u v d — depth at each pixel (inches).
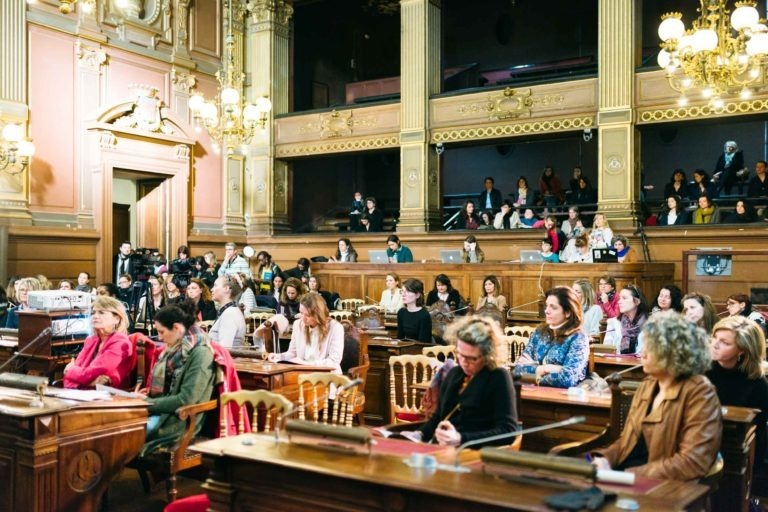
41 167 472.1
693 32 322.7
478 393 142.8
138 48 537.6
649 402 131.6
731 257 408.5
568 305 196.7
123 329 217.0
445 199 733.3
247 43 631.2
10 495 155.2
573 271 398.0
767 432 175.5
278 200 625.9
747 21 301.1
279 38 629.3
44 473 153.6
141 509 196.1
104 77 513.0
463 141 536.4
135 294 400.5
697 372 126.1
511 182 718.5
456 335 148.3
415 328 308.3
